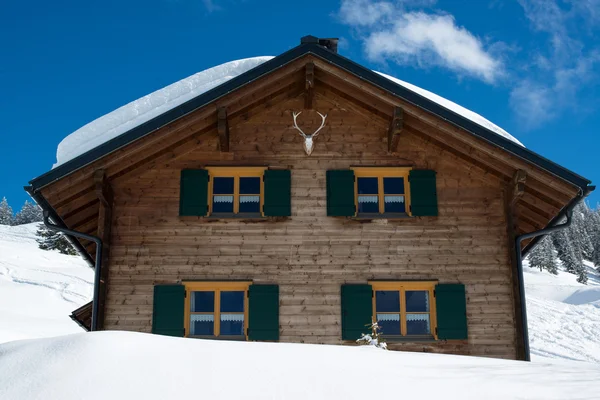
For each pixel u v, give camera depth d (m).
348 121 14.01
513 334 12.86
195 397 5.71
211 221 13.34
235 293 13.16
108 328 12.73
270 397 5.83
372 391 6.11
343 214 13.30
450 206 13.50
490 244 13.32
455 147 13.26
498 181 13.65
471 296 13.05
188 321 12.92
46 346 6.72
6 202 120.44
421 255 13.23
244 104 13.37
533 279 77.44
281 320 12.80
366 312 12.77
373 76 12.91
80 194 13.12
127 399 5.61
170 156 13.66
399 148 13.83
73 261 64.88
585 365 8.74
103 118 15.95
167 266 13.08
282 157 13.77
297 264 13.13
